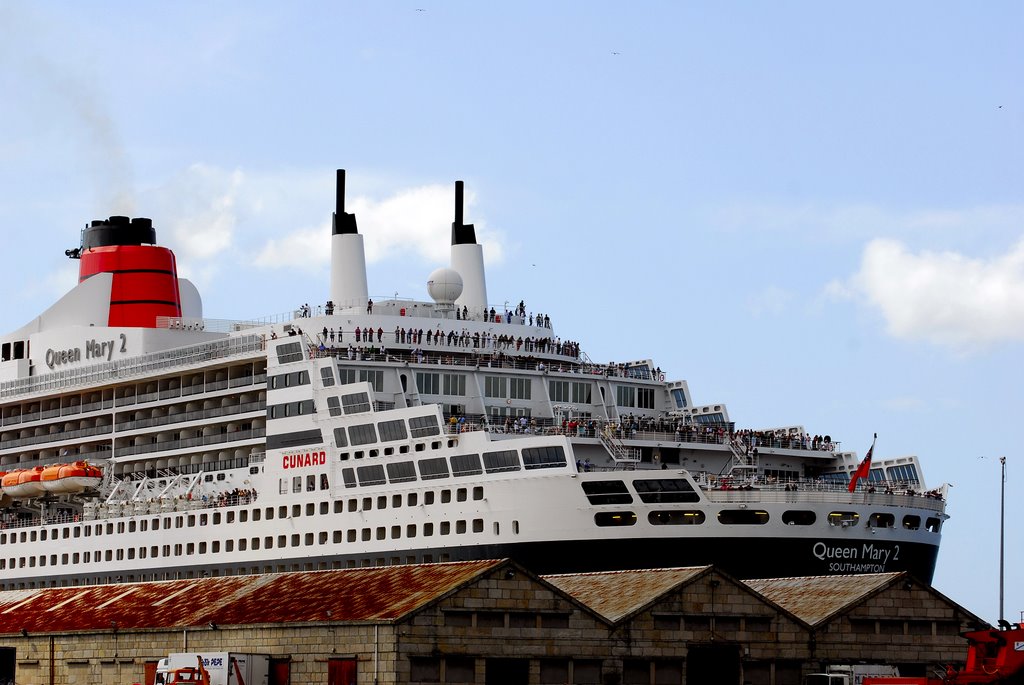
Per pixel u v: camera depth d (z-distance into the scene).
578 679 109.69
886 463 166.38
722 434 164.75
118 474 193.38
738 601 114.69
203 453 182.25
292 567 164.62
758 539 144.50
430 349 174.75
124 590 141.12
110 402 195.62
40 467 193.62
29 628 134.12
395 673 105.00
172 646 121.50
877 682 101.69
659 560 144.12
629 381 177.25
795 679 114.94
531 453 147.75
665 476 144.50
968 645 113.31
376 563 157.50
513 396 170.75
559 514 145.88
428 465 154.50
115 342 198.75
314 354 169.38
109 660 125.88
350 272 187.88
